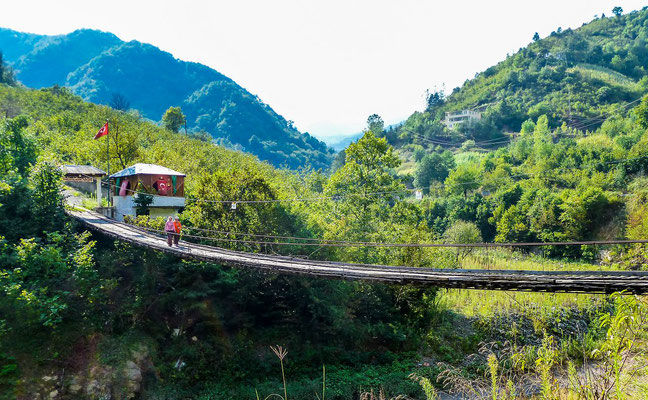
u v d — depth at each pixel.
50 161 24.62
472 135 134.00
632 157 59.00
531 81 152.25
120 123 52.12
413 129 154.12
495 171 76.06
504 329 25.41
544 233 51.62
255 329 23.05
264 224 25.09
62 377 16.41
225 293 22.84
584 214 49.25
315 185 54.62
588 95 127.56
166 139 62.72
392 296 25.38
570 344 22.12
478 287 13.23
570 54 164.00
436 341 24.28
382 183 39.19
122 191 29.84
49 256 18.48
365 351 23.33
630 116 92.44
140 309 20.41
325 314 22.81
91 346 18.08
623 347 7.60
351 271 16.17
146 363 18.77
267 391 19.16
